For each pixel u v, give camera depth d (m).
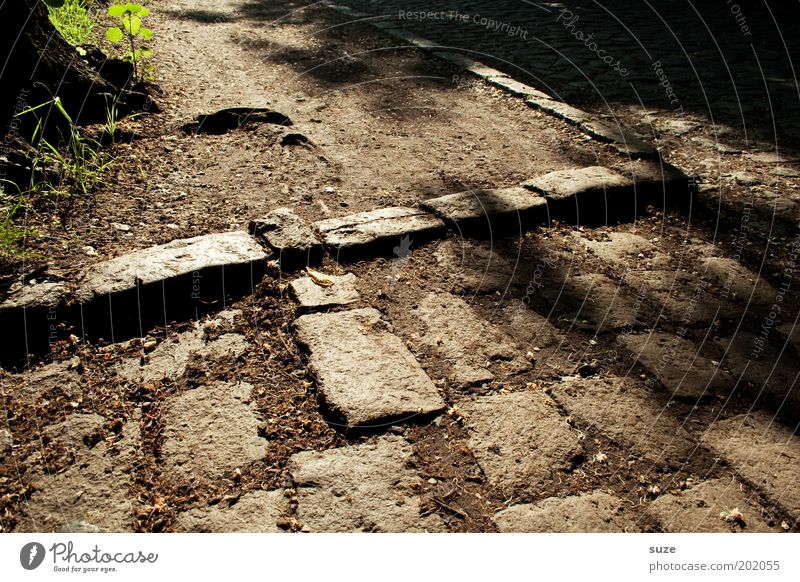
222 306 2.31
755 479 1.73
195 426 1.82
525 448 1.80
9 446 1.74
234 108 3.92
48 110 3.20
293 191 3.10
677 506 1.66
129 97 3.77
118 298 2.19
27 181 2.84
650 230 2.96
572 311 2.38
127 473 1.68
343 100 4.37
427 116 4.16
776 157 3.62
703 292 2.51
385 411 1.87
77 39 4.30
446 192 3.17
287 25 6.20
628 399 1.99
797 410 1.96
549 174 3.23
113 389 1.94
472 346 2.18
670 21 6.61
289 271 2.49
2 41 3.10
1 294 2.16
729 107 4.33
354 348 2.10
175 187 3.06
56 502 1.60
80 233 2.60
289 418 1.86
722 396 2.01
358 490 1.66
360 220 2.76
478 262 2.64
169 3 6.72
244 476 1.69
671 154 3.65
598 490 1.70
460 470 1.73
